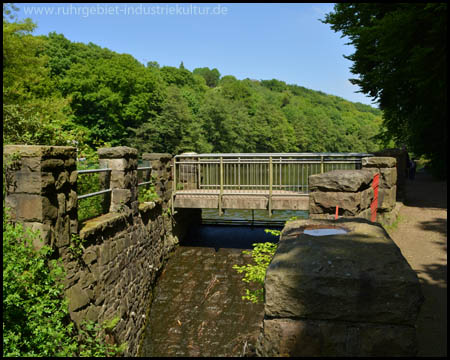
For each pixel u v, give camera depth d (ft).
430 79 32.42
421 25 32.58
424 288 14.66
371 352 5.25
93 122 120.98
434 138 50.80
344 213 12.94
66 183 16.16
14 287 12.67
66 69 124.57
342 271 5.46
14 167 14.33
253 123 204.23
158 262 30.78
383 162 25.50
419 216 28.99
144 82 132.26
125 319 21.97
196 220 44.01
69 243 16.33
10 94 43.39
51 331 13.20
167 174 34.42
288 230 8.30
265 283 5.69
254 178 36.27
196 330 24.36
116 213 22.86
